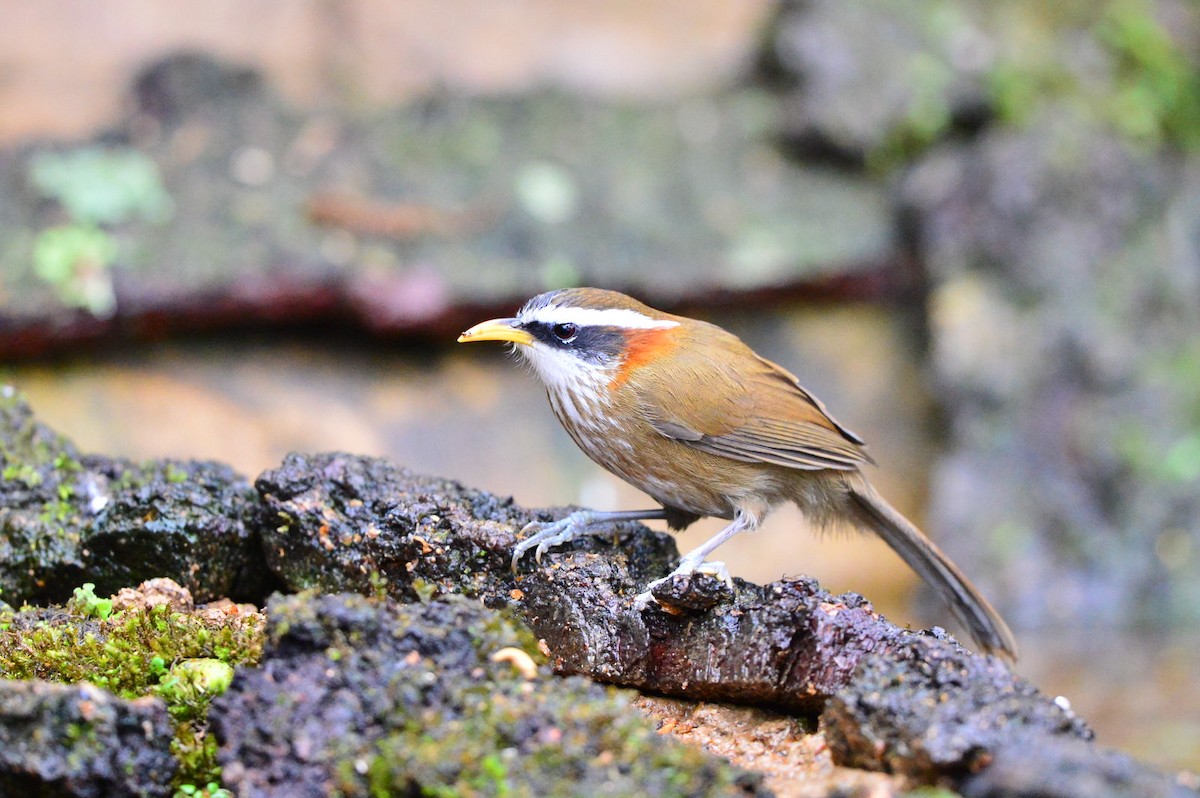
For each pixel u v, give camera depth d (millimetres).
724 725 5773
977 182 15820
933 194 15992
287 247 14648
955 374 14992
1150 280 15438
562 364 7648
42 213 14492
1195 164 16547
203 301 14117
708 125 17688
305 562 6621
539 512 6922
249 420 14180
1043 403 14844
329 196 15469
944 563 8250
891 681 4945
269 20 17531
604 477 14953
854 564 14703
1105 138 16172
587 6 18938
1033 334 15070
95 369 14008
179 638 5715
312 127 16656
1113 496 14422
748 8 19172
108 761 4609
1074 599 13977
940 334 15203
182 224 14766
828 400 15688
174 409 13984
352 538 6523
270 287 14281
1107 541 14234
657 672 5977
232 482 7043
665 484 7816
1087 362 14938
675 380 7547
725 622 5852
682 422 7531
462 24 18281
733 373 7707
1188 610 13898
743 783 4574
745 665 5715
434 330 14734
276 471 6695
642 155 17109
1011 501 14453
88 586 6242
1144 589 14016
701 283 15500
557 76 18188
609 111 17766
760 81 18328
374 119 17016
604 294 7812
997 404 14828
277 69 17312
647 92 18172
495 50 18266
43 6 16672
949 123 16859
